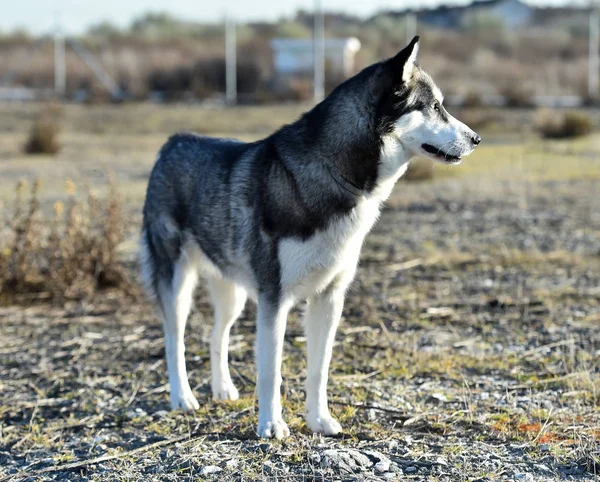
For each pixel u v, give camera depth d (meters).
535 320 7.18
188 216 5.45
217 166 5.25
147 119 27.80
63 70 41.72
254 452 4.52
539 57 48.25
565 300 7.78
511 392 5.48
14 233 8.49
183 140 5.72
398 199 13.73
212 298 5.57
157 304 5.71
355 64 40.72
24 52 46.19
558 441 4.59
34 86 39.94
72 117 28.19
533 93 33.84
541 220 11.79
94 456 4.63
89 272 8.34
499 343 6.60
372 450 4.50
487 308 7.57
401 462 4.33
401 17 63.03
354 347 6.48
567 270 8.91
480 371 5.96
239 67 38.31
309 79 37.50
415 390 5.57
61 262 8.29
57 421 5.23
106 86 39.16
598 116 27.38
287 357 6.27
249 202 4.88
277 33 54.31
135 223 11.12
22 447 4.84
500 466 4.26
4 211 11.61
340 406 5.26
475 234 10.91
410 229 11.30
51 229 8.50
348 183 4.69
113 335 7.01
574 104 32.16
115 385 5.85
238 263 5.05
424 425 4.93
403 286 8.38
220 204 5.12
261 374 4.79
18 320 7.46
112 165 18.00
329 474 4.17
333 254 4.71
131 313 7.67
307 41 38.75
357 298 7.93
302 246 4.66
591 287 8.21
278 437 4.72
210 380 5.91
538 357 6.23
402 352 6.34
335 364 6.11
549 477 4.14
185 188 5.47
